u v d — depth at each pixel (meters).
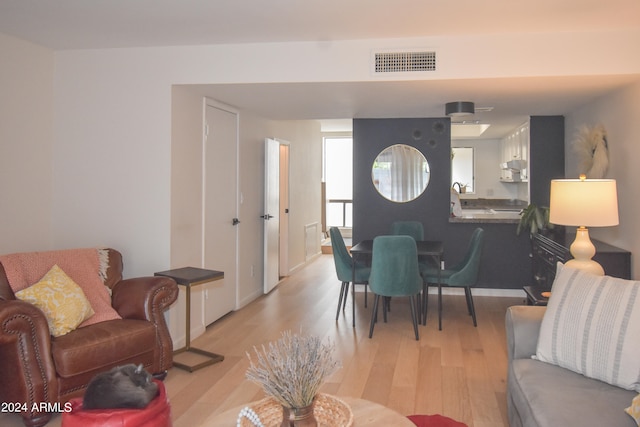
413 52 3.67
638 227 3.73
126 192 3.94
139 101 3.91
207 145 4.48
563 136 5.60
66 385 2.68
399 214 5.98
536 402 1.93
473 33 3.57
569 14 3.16
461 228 5.87
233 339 4.18
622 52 3.48
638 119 3.73
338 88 4.01
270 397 1.74
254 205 5.66
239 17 3.21
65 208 4.04
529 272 5.74
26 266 3.08
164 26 3.39
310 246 8.41
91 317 3.11
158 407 1.67
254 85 3.91
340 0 2.92
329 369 1.55
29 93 3.81
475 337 4.22
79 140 4.00
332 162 10.57
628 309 2.07
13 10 3.09
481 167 8.02
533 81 3.74
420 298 5.13
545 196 5.65
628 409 1.79
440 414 2.78
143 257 3.92
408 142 5.91
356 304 5.45
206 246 4.48
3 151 3.61
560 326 2.26
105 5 3.01
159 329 3.24
